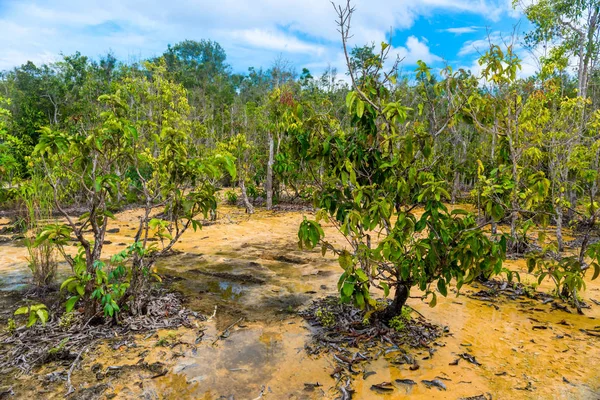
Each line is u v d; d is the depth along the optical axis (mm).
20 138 13672
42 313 3494
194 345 3637
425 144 3764
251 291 5219
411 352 3570
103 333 3771
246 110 17438
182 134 4141
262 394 2889
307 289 5328
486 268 3475
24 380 3014
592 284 5684
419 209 11891
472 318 4387
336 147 3848
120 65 20281
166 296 4805
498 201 4051
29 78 32938
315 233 3527
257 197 16906
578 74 11023
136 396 2838
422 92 4691
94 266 3688
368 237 4148
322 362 3375
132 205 13727
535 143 6109
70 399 2789
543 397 2877
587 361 3422
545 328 4117
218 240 8531
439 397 2871
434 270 3555
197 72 47156
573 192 10102
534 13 10602
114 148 4082
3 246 7562
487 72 4504
